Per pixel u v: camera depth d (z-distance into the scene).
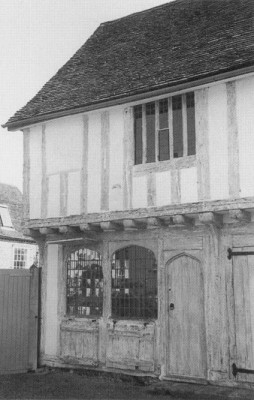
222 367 8.63
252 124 8.52
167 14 12.93
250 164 8.42
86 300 10.70
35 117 11.07
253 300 8.50
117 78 10.81
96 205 10.16
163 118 9.67
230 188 8.56
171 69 9.72
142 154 9.82
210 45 9.95
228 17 10.88
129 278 10.09
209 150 8.92
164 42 11.40
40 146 11.36
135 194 9.69
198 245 9.20
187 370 9.04
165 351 9.33
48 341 10.99
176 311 9.34
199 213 8.80
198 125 9.12
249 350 8.44
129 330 9.79
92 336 10.32
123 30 13.40
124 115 10.13
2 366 10.50
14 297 10.88
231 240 8.89
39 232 11.30
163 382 9.12
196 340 9.02
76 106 10.36
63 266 11.06
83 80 11.75
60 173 10.87
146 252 9.95
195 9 12.30
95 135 10.49
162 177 9.41
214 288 8.91
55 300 11.05
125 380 9.65
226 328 8.70
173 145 9.46
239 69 8.33
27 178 11.43
